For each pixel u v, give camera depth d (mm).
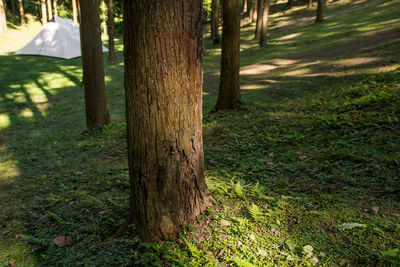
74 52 30109
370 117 6191
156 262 2631
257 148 6164
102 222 3717
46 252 3236
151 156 2898
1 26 41500
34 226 3971
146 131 2855
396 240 2678
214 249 2801
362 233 2846
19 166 7148
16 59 27516
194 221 3150
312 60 17781
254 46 27312
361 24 23750
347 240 2791
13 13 54219
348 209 3307
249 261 2621
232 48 9500
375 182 3828
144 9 2623
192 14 2779
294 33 28500
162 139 2873
